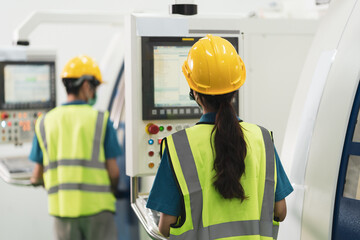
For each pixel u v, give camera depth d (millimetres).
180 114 2385
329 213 2217
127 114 2393
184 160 1746
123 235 3764
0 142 4414
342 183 2193
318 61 2463
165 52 2359
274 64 3119
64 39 6656
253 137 1806
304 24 3146
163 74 2361
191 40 2387
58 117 3561
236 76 1830
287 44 3131
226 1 6883
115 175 3672
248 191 1757
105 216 3625
